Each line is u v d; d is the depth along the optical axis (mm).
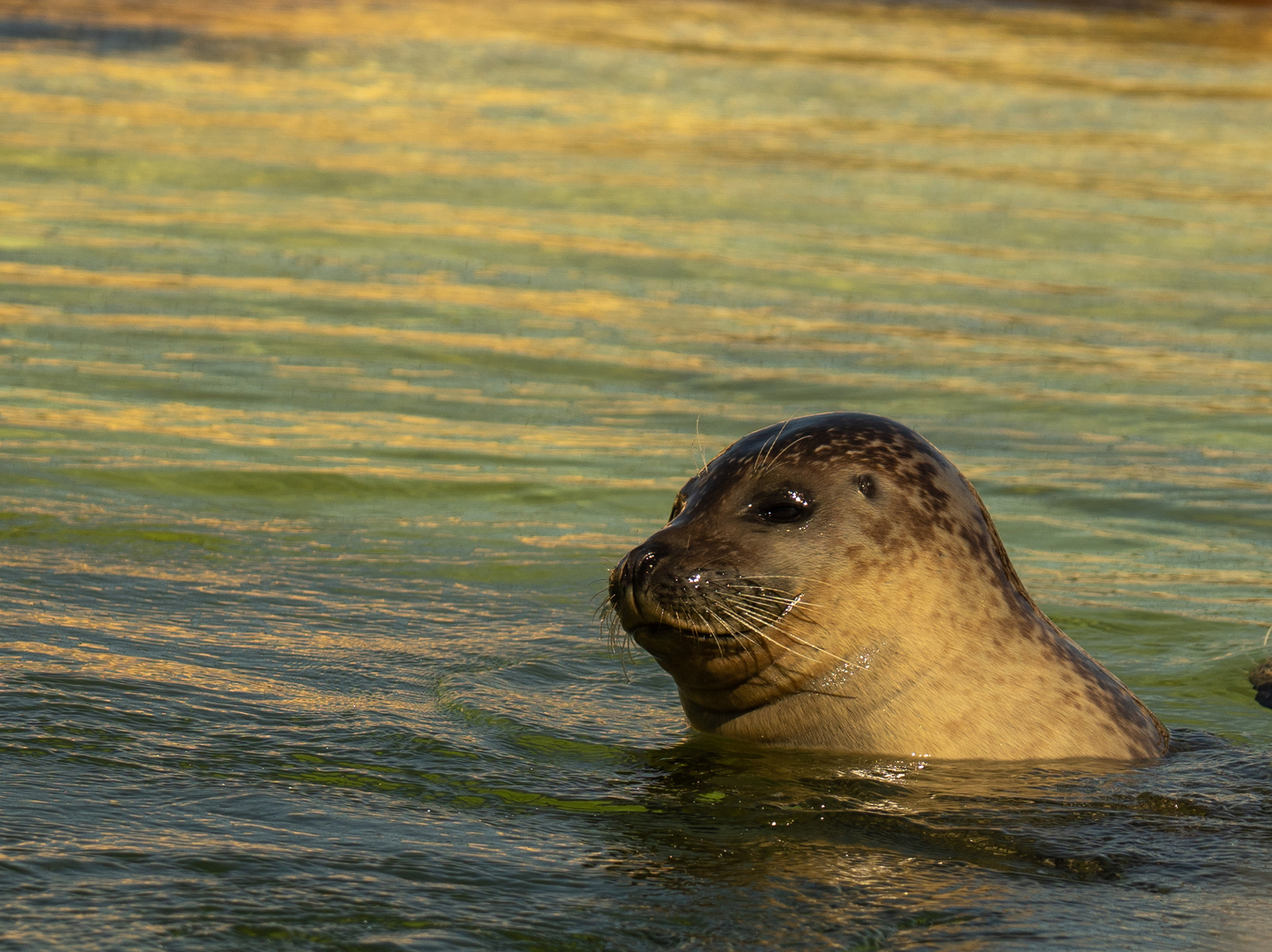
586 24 109812
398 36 101688
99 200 58656
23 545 27484
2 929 13266
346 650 23125
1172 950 14242
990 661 20406
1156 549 30719
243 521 30016
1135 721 21000
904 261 55281
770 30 110000
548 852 15984
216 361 41281
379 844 15773
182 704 19844
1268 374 43719
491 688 21953
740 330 46250
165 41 94438
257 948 13336
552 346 43969
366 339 43906
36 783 16688
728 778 18906
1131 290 52562
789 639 19766
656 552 19656
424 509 31531
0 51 87750
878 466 20484
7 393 37562
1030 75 96688
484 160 69062
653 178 66688
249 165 65750
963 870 16141
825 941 14148
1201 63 102750
